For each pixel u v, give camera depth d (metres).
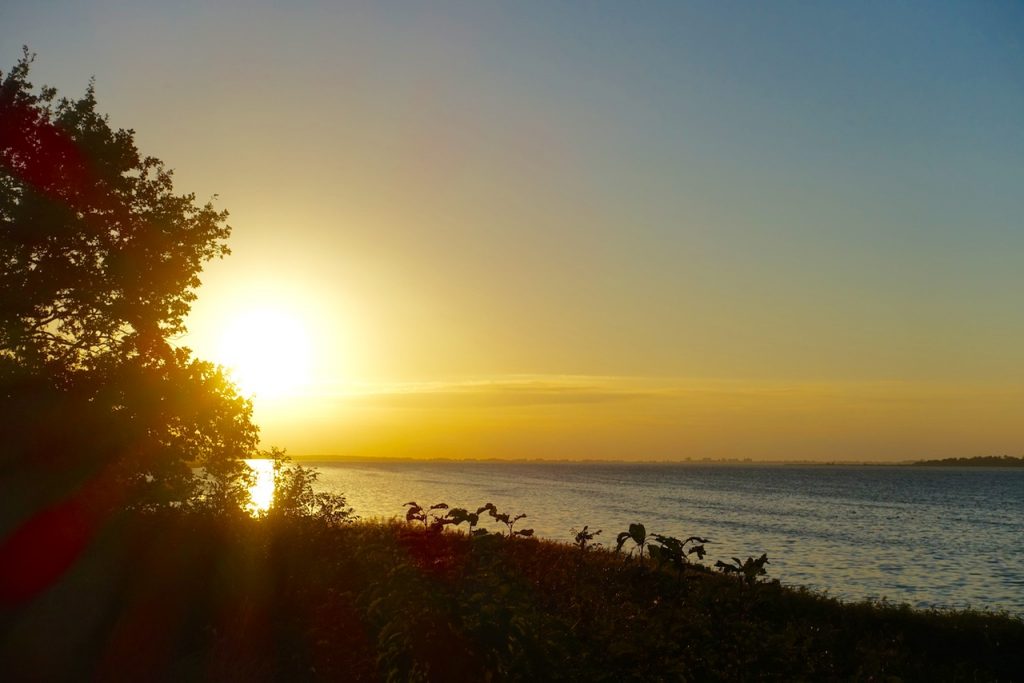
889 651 11.08
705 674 8.09
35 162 22.03
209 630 11.54
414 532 12.34
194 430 21.53
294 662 10.36
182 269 23.31
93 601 12.74
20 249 21.52
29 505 17.00
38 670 10.47
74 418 20.03
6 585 13.22
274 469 18.50
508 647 8.10
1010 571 34.47
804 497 104.81
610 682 7.79
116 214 22.86
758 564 10.31
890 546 44.66
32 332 21.34
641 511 65.00
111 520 16.47
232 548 14.35
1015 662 13.02
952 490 142.50
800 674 8.27
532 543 17.38
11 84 22.11
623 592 12.16
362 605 11.29
